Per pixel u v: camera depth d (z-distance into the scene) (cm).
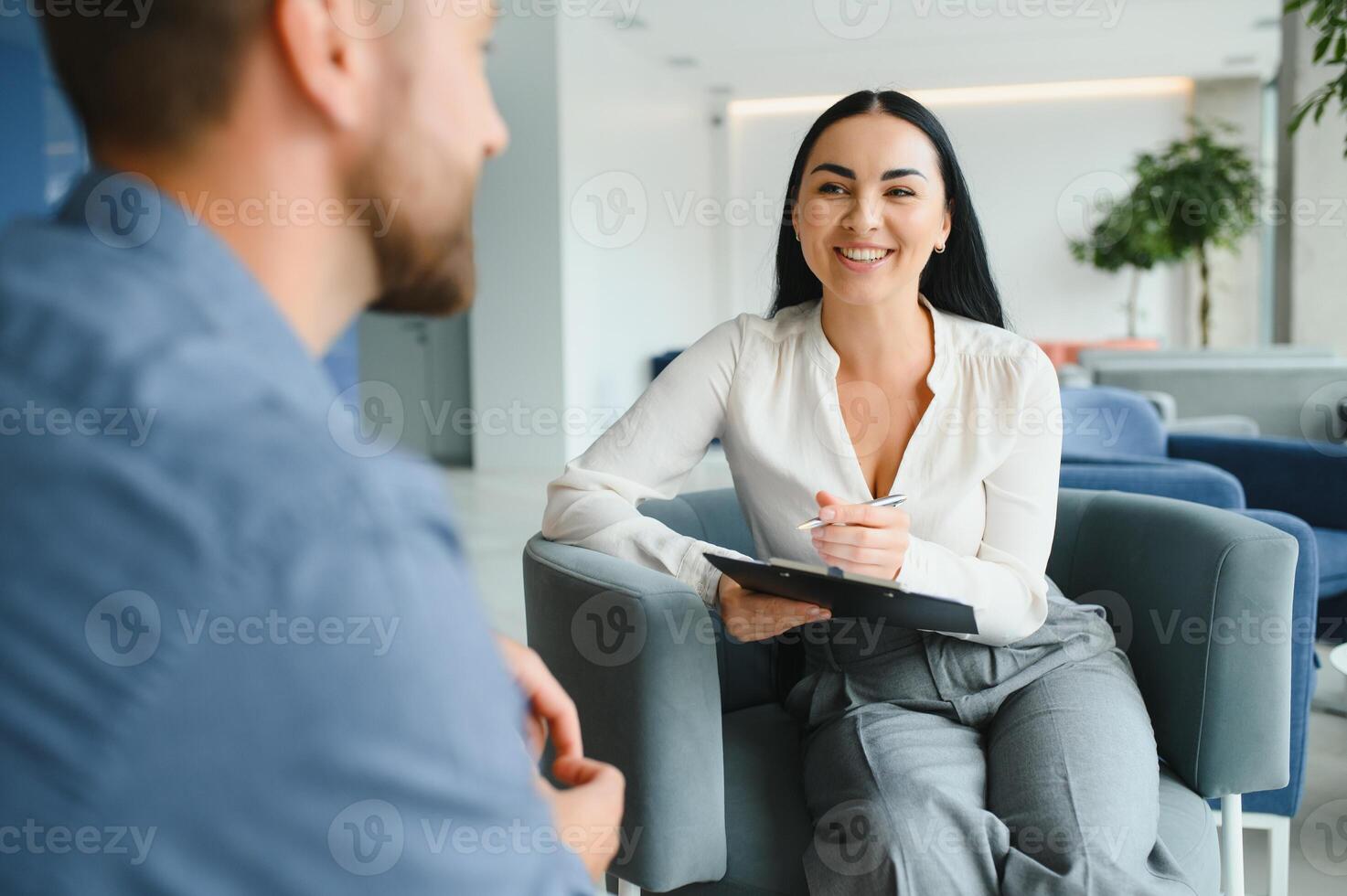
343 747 33
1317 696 302
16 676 32
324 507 34
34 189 551
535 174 724
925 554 140
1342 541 311
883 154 150
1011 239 1061
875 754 137
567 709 86
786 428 160
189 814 32
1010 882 120
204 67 40
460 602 37
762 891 137
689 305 1045
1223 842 166
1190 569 158
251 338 37
